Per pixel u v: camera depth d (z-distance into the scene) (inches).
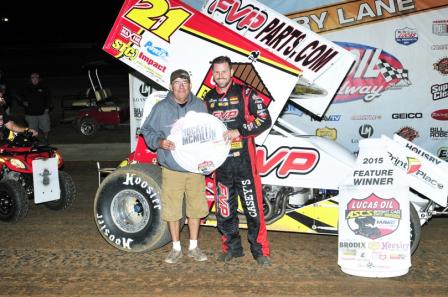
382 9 321.7
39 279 209.9
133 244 230.8
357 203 209.2
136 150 245.6
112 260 228.7
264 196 230.7
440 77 323.3
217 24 223.8
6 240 256.7
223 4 237.8
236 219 222.8
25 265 224.4
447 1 316.5
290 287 199.3
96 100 617.6
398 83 326.3
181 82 206.7
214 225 235.6
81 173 408.5
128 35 231.5
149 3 230.8
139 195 228.8
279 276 209.6
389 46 323.9
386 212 205.8
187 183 220.2
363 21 323.3
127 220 235.1
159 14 229.5
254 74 218.5
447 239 252.1
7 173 296.7
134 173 229.3
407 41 322.7
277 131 238.2
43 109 478.6
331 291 195.5
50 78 1189.7
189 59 225.3
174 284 203.2
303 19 326.3
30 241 254.7
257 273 212.8
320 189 241.4
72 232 267.6
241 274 211.9
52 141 564.4
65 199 301.4
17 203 279.6
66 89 999.0
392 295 191.3
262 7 232.7
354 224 209.0
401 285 199.9
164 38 228.1
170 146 208.5
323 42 222.1
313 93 226.2
